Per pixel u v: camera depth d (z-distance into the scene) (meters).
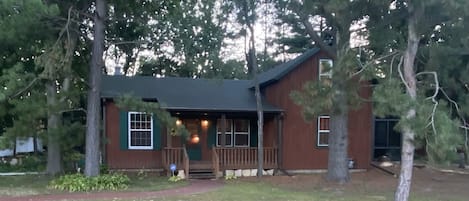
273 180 18.00
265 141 21.92
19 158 23.06
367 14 13.88
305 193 14.60
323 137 21.42
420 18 11.65
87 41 16.12
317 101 12.70
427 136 9.86
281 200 12.99
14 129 13.72
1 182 15.98
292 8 16.05
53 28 14.33
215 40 17.14
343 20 13.52
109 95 19.12
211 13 17.05
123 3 16.58
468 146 12.05
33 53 15.03
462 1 9.94
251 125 21.94
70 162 19.83
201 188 15.48
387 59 13.24
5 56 14.94
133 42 16.84
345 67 12.47
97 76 15.34
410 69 11.77
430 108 10.07
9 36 12.97
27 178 17.02
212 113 20.20
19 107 13.52
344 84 12.73
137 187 15.35
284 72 20.86
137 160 19.55
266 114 20.88
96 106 15.35
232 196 13.63
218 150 19.56
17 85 13.41
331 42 20.91
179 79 22.70
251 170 19.88
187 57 17.14
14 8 12.30
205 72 17.77
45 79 14.45
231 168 19.56
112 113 19.30
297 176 19.31
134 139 19.58
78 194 13.62
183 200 12.73
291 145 20.95
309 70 21.30
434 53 13.80
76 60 16.80
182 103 19.45
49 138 15.05
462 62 14.36
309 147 21.20
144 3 16.95
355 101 13.19
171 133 18.94
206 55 17.09
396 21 13.95
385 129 25.16
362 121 21.91
